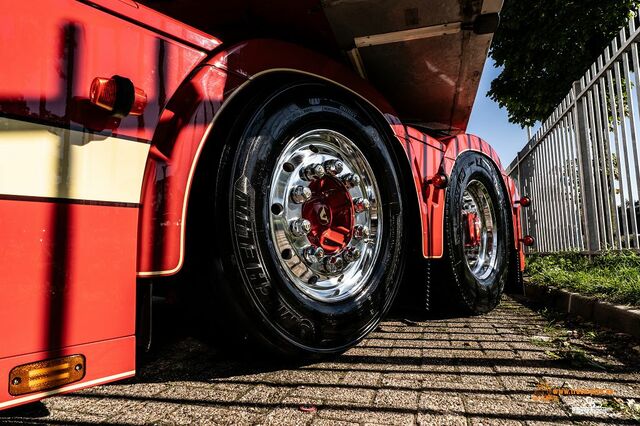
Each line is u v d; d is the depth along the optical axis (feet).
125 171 4.75
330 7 7.09
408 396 5.74
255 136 6.39
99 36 4.64
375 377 6.54
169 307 6.77
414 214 9.71
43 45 4.18
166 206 5.17
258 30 7.84
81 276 4.31
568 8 37.22
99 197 4.50
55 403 5.53
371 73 9.65
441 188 10.07
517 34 40.65
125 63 4.85
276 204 6.84
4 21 3.96
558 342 8.75
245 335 6.24
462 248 11.46
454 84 10.21
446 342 8.78
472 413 5.17
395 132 9.36
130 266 4.72
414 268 10.51
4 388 3.74
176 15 7.24
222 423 4.89
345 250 7.89
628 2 35.53
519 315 12.14
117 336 4.54
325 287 7.50
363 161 8.35
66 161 4.26
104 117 4.59
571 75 40.19
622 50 14.48
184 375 6.70
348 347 7.36
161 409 5.31
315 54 7.82
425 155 10.34
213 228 5.88
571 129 20.25
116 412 5.23
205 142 5.87
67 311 4.19
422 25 7.70
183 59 5.53
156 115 5.10
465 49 8.60
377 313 8.09
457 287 11.09
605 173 16.72
